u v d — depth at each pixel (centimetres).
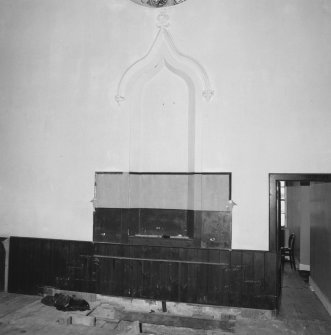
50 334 457
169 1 586
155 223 579
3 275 620
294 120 527
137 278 561
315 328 477
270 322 497
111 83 596
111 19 604
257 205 530
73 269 588
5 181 634
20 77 639
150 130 594
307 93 526
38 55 634
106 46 602
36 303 564
